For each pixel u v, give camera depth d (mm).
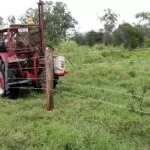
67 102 10227
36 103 10211
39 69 11711
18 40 12078
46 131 7445
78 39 34844
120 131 7566
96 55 20375
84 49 23125
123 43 31828
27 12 25984
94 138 6805
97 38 35312
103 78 13875
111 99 10438
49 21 29203
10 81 11594
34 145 6867
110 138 6934
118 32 33469
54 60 11422
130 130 7551
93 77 14109
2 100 11086
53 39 27172
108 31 38250
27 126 7918
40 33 12164
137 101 9781
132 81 12945
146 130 7496
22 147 6777
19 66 11711
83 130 7492
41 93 11758
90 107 9539
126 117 8523
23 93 11875
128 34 32344
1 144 6965
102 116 8586
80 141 6645
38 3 12133
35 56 11875
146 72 14945
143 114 8758
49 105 9469
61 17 30172
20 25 12008
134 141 7016
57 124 7895
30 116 8719
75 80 13664
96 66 16094
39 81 11711
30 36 12164
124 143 6812
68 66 17453
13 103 10555
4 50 12234
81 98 10672
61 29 30156
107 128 7734
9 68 11695
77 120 8367
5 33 12359
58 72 11422
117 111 9031
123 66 16844
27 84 11797
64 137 6934
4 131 7641
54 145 6699
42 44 12133
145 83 12148
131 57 21609
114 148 6438
